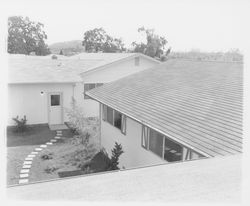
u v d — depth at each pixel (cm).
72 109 1527
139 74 1559
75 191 276
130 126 1020
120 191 275
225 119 703
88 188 288
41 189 285
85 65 1984
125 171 351
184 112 820
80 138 1347
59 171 1040
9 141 1353
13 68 1692
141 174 337
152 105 956
